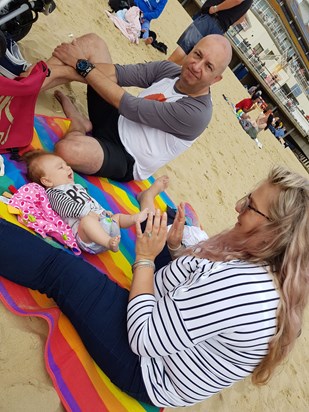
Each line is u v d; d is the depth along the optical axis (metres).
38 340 1.67
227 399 2.63
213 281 1.38
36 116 2.72
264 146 11.80
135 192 3.13
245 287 1.34
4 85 1.93
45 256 1.66
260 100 17.50
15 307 1.67
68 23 4.70
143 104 2.56
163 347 1.45
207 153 6.19
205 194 4.82
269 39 30.69
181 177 4.59
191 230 2.24
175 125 2.61
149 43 6.83
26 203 1.93
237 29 26.22
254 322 1.33
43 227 1.94
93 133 2.96
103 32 5.50
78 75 2.74
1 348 1.56
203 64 2.47
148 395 1.65
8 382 1.51
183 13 12.54
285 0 29.42
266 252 1.39
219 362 1.47
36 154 2.20
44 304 1.77
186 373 1.54
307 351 4.25
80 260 1.73
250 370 1.47
